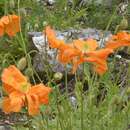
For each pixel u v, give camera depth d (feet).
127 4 21.80
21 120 14.26
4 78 9.27
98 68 9.71
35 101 9.07
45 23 15.24
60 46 9.72
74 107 13.52
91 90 12.50
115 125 11.96
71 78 17.35
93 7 21.77
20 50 18.49
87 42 9.86
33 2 21.11
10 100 9.11
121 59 17.94
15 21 11.03
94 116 12.26
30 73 11.18
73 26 20.02
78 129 12.54
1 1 20.30
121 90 13.56
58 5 21.59
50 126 12.57
